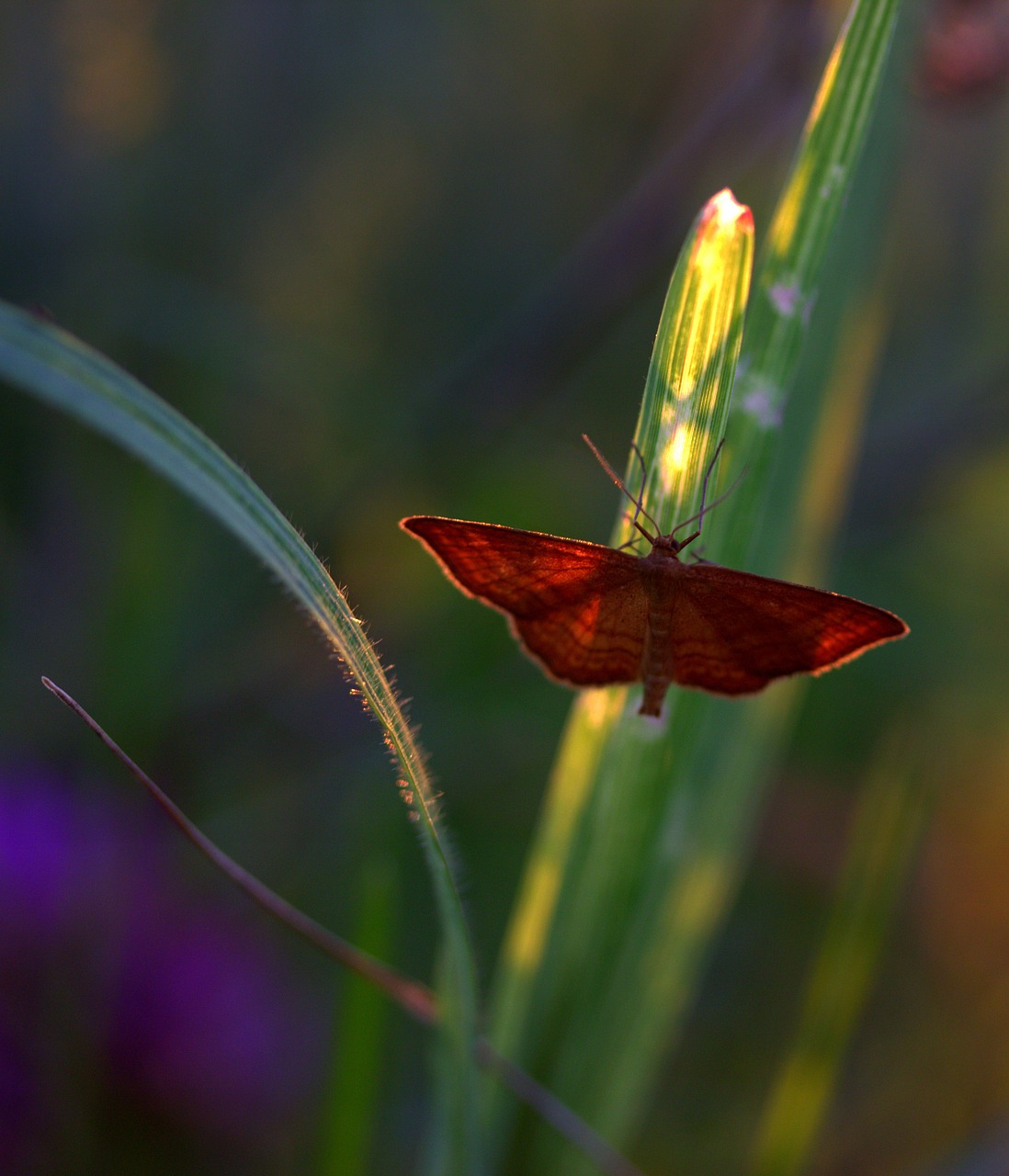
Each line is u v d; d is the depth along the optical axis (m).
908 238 0.32
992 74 0.21
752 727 0.18
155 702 0.21
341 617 0.16
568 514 0.26
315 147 0.29
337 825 0.22
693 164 0.23
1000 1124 0.20
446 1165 0.17
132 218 0.25
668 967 0.18
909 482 0.27
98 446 0.22
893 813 0.18
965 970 0.23
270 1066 0.20
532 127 0.32
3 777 0.20
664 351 0.17
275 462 0.25
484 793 0.23
